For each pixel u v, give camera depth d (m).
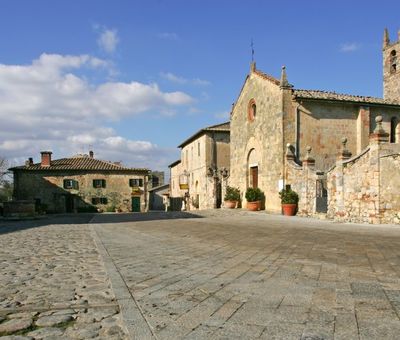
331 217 19.73
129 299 5.13
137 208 52.22
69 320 4.38
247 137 32.03
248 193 28.94
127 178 52.16
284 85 26.44
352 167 18.30
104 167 51.94
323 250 9.39
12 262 8.26
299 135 26.30
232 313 4.47
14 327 4.17
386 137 17.16
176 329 3.98
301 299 5.00
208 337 3.75
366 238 11.86
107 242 11.86
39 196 49.72
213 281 6.15
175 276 6.59
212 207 39.81
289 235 12.93
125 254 9.26
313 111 26.66
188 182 51.09
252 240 11.73
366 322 4.11
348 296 5.13
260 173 29.55
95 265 7.79
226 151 43.94
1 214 33.41
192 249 10.03
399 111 28.53
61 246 11.05
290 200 23.78
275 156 27.06
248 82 31.89
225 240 11.91
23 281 6.38
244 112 32.78
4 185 63.81
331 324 4.05
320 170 23.97
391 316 4.30
